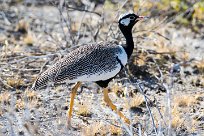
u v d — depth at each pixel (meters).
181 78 15.89
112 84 15.21
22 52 16.62
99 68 12.59
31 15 20.62
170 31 19.41
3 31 18.92
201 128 12.86
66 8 16.89
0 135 11.87
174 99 14.11
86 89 14.93
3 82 14.73
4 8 21.09
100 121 12.92
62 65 12.43
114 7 20.39
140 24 18.62
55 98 14.21
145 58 16.61
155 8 19.42
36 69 15.43
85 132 12.26
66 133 11.80
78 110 13.40
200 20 19.95
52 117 13.01
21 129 12.20
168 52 16.66
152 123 12.26
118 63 12.84
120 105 14.08
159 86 15.27
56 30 19.08
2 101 13.55
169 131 11.25
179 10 19.97
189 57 17.42
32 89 12.38
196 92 15.02
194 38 19.00
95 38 16.78
